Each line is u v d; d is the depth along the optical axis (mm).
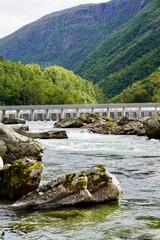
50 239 9828
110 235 10102
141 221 11375
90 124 69000
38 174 13852
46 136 43438
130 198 14148
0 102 199500
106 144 37125
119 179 17750
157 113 119500
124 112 120125
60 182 13234
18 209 12516
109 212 12320
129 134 51281
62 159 25141
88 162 23578
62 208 12656
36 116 131500
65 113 129500
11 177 13891
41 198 12914
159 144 36969
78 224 11062
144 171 19891
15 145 20969
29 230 10531
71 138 44719
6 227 10789
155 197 14352
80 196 12969
